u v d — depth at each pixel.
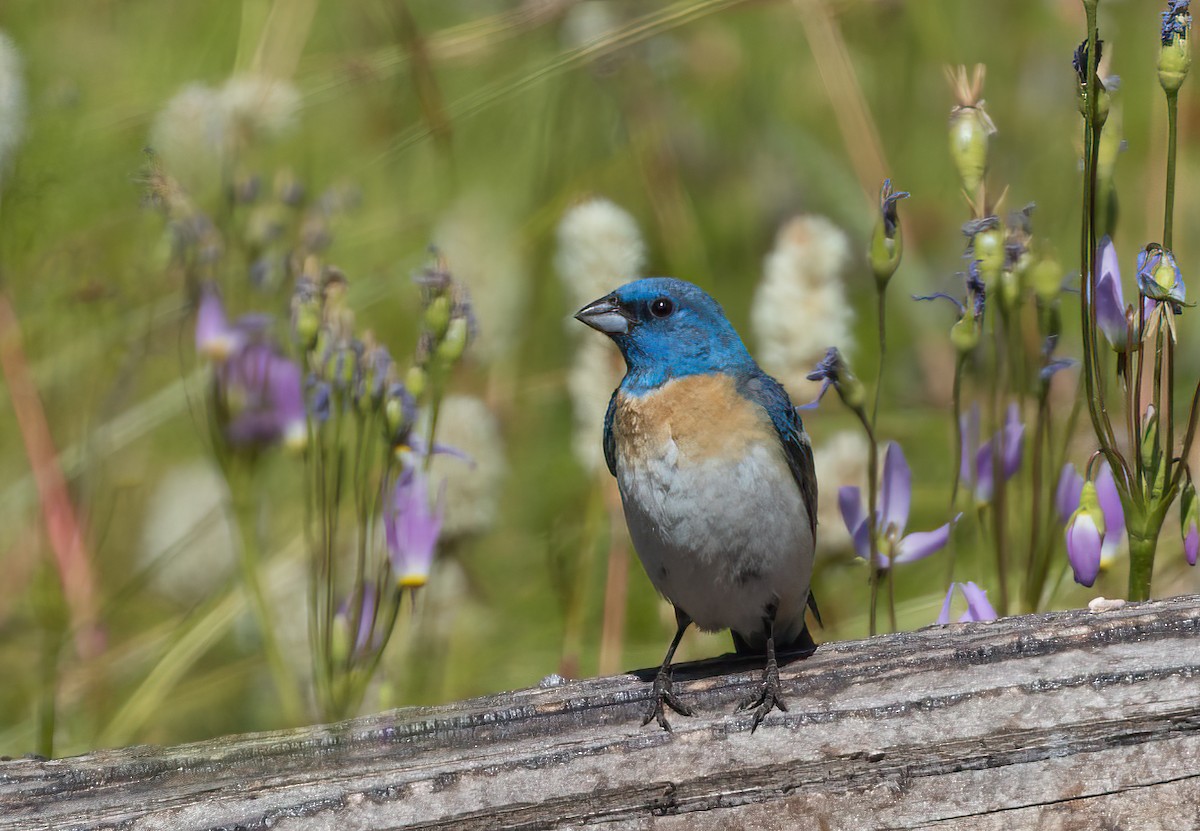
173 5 12.05
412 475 8.15
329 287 8.32
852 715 6.26
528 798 6.23
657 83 14.20
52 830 6.18
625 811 6.29
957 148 8.41
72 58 11.59
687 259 13.66
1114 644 6.45
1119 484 8.05
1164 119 12.66
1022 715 6.18
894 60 14.58
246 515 8.98
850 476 9.66
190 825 6.16
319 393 8.30
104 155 10.70
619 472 8.24
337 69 12.05
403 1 12.30
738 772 6.25
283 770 6.54
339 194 9.95
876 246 8.18
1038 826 6.16
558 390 12.28
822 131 14.52
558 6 12.61
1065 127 13.98
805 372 10.09
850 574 10.88
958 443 8.67
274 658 8.66
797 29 14.69
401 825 6.21
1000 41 14.48
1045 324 8.62
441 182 12.58
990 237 8.37
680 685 6.97
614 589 10.72
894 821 6.20
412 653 9.91
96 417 10.84
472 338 8.27
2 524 10.74
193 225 9.30
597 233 10.52
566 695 7.16
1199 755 6.09
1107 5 14.14
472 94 12.28
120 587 10.66
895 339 13.39
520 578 11.31
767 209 14.16
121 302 10.86
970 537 10.88
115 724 9.89
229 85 9.87
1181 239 13.02
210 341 9.09
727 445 7.93
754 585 8.12
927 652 6.64
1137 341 8.02
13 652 10.22
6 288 10.63
